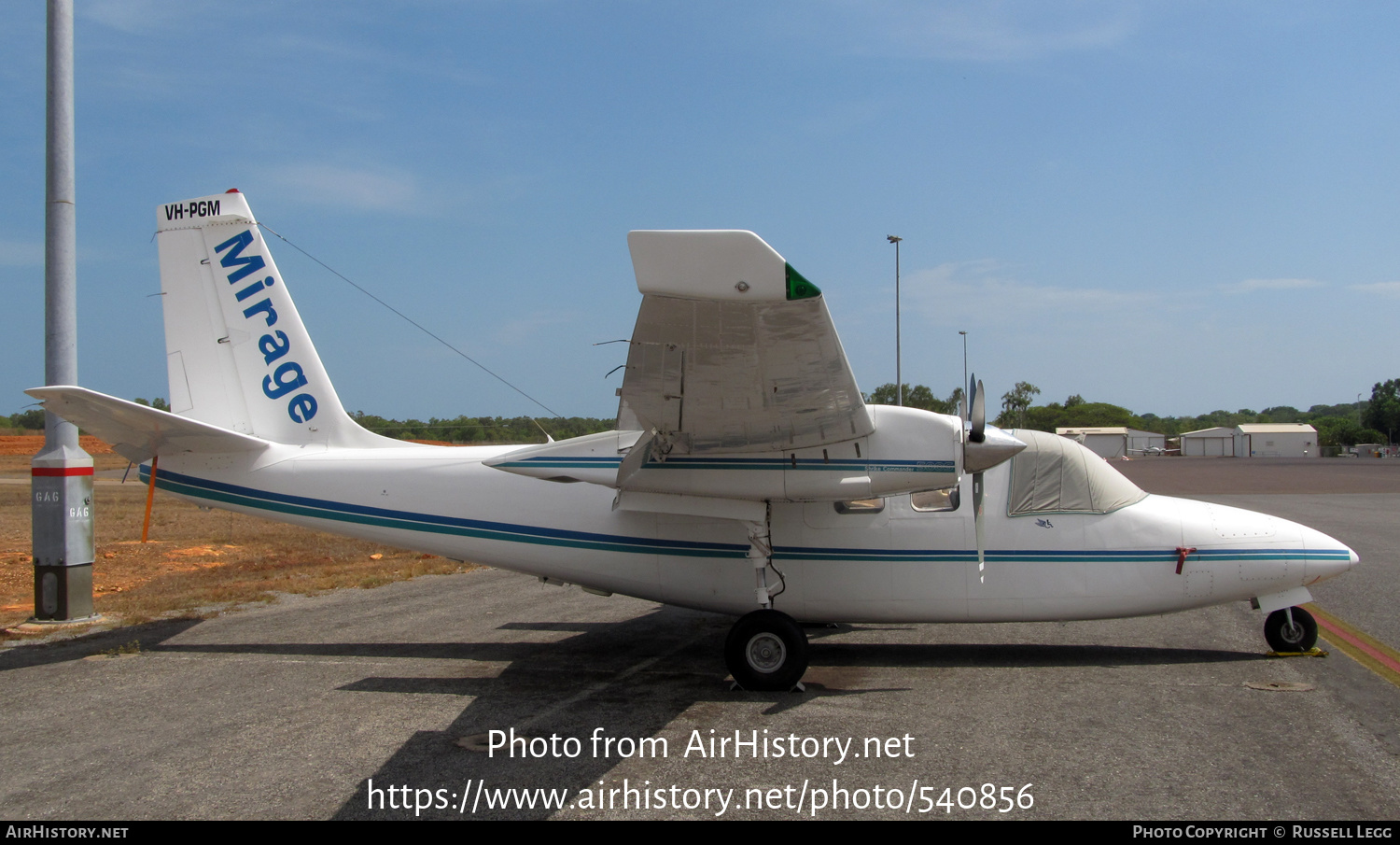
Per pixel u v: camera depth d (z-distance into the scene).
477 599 10.52
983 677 6.59
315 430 8.27
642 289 4.33
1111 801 4.25
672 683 6.61
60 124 8.77
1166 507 7.23
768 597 6.62
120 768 4.84
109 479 37.16
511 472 7.03
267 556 14.28
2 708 6.01
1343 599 9.50
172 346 8.34
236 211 8.34
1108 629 8.23
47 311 8.72
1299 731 5.22
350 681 6.70
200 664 7.25
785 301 4.31
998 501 7.13
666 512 6.87
